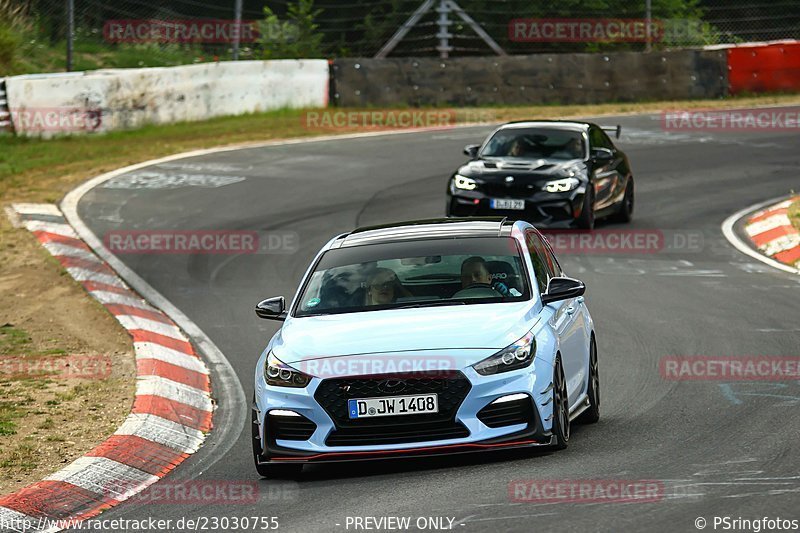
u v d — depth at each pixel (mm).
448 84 112812
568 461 26328
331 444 26375
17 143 90812
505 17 131375
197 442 33125
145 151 88812
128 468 29734
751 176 80188
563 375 28078
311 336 27922
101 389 38125
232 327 47625
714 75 116750
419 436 26047
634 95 115312
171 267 57781
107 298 51875
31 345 44969
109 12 123875
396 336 27031
